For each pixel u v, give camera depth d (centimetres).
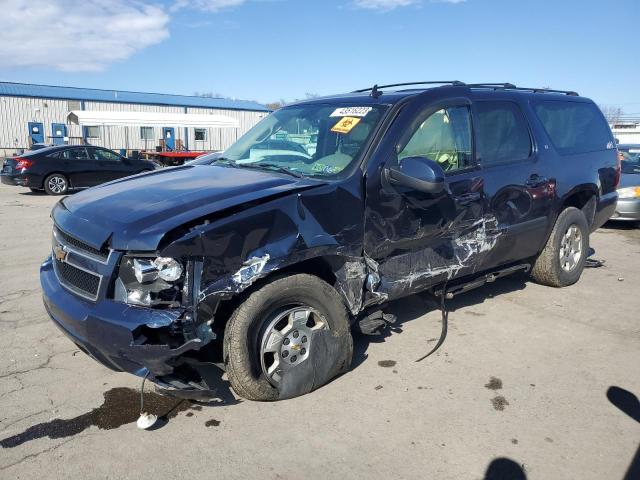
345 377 380
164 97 4650
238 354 318
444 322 438
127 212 318
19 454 291
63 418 326
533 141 508
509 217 475
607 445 304
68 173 1548
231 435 310
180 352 292
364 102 427
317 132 421
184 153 2659
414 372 388
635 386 373
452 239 429
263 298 320
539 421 328
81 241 316
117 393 356
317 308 347
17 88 3947
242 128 4731
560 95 577
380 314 394
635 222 1088
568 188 539
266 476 276
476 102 460
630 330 475
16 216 1087
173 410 336
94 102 4028
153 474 277
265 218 318
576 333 465
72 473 277
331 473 279
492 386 370
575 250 587
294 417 329
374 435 311
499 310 519
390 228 379
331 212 346
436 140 416
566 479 276
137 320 288
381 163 374
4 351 416
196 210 308
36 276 623
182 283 296
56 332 454
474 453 296
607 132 623
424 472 280
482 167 450
